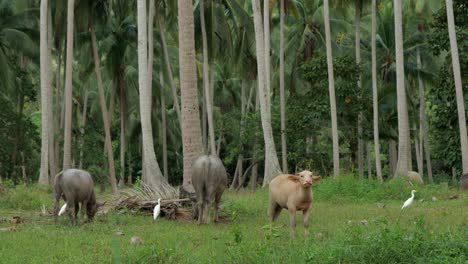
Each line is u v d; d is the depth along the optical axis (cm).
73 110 4391
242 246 883
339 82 2845
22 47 3133
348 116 2802
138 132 4475
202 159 1346
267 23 2855
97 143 3550
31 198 1817
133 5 3472
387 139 3409
